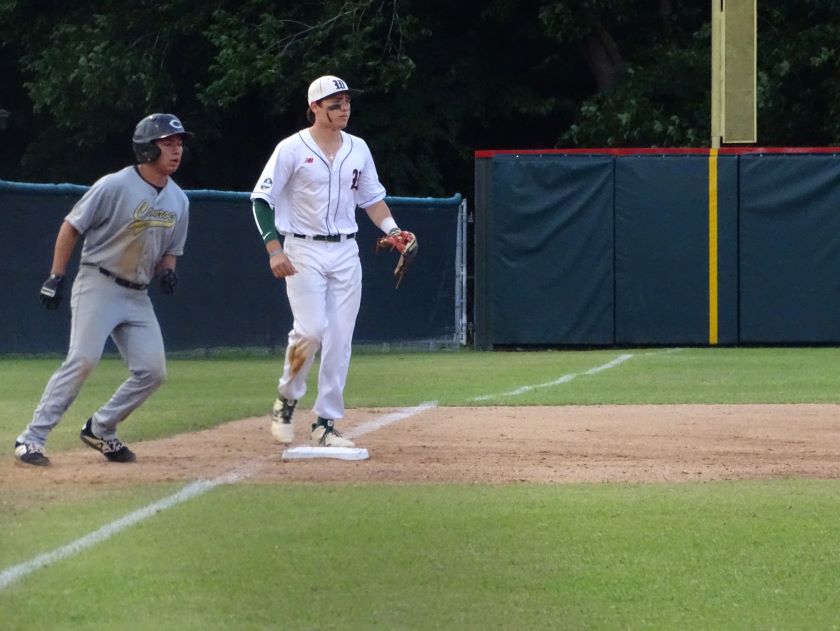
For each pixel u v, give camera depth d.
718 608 13.81
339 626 13.08
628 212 52.56
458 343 53.72
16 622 13.08
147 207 21.03
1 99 80.31
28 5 73.81
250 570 14.98
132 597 13.91
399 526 17.09
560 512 18.02
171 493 19.11
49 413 21.45
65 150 76.62
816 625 13.30
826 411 29.67
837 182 52.09
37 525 17.02
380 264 52.22
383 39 69.75
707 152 52.28
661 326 52.75
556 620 13.37
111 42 68.56
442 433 25.66
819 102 66.12
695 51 67.69
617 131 66.75
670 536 16.72
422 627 13.10
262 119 75.25
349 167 22.80
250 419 28.39
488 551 15.93
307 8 69.56
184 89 72.75
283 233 22.80
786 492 19.55
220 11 67.25
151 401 32.53
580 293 52.78
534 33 71.81
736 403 31.58
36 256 45.97
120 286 21.33
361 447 23.58
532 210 52.66
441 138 71.94
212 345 49.22
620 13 68.56
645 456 22.83
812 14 66.69
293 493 19.19
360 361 46.94
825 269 52.38
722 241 52.41
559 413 29.23
